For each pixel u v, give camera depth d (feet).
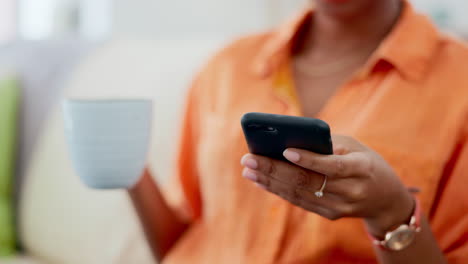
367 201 1.93
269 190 2.04
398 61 2.58
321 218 2.57
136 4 7.64
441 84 2.57
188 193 3.29
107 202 4.05
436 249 2.24
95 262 3.99
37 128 4.69
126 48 4.59
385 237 2.16
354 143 1.97
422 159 2.48
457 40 2.74
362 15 2.79
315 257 2.60
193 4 7.24
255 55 3.14
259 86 2.97
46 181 4.40
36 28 8.94
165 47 4.47
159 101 4.13
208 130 3.03
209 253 2.98
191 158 3.31
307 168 1.80
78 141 2.21
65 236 4.19
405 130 2.52
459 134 2.48
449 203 2.48
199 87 3.29
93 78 4.52
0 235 4.45
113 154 2.22
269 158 1.91
